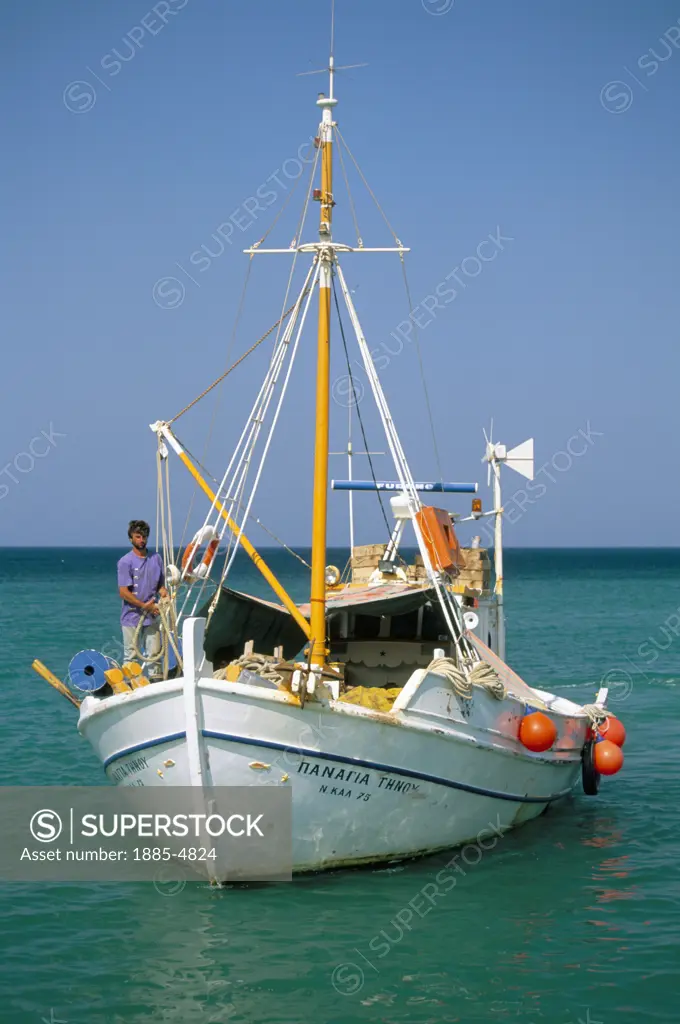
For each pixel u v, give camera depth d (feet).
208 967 34.27
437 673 41.19
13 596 241.14
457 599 48.32
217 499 45.37
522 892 41.01
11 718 76.23
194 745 37.63
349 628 55.62
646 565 622.95
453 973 33.94
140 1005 31.83
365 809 40.52
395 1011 31.55
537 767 49.01
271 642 52.44
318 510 44.42
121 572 44.68
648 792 57.77
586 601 239.71
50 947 35.76
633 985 33.12
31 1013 31.30
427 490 59.26
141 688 38.96
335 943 35.99
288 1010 31.60
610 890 41.34
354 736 39.06
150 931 36.94
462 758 43.01
